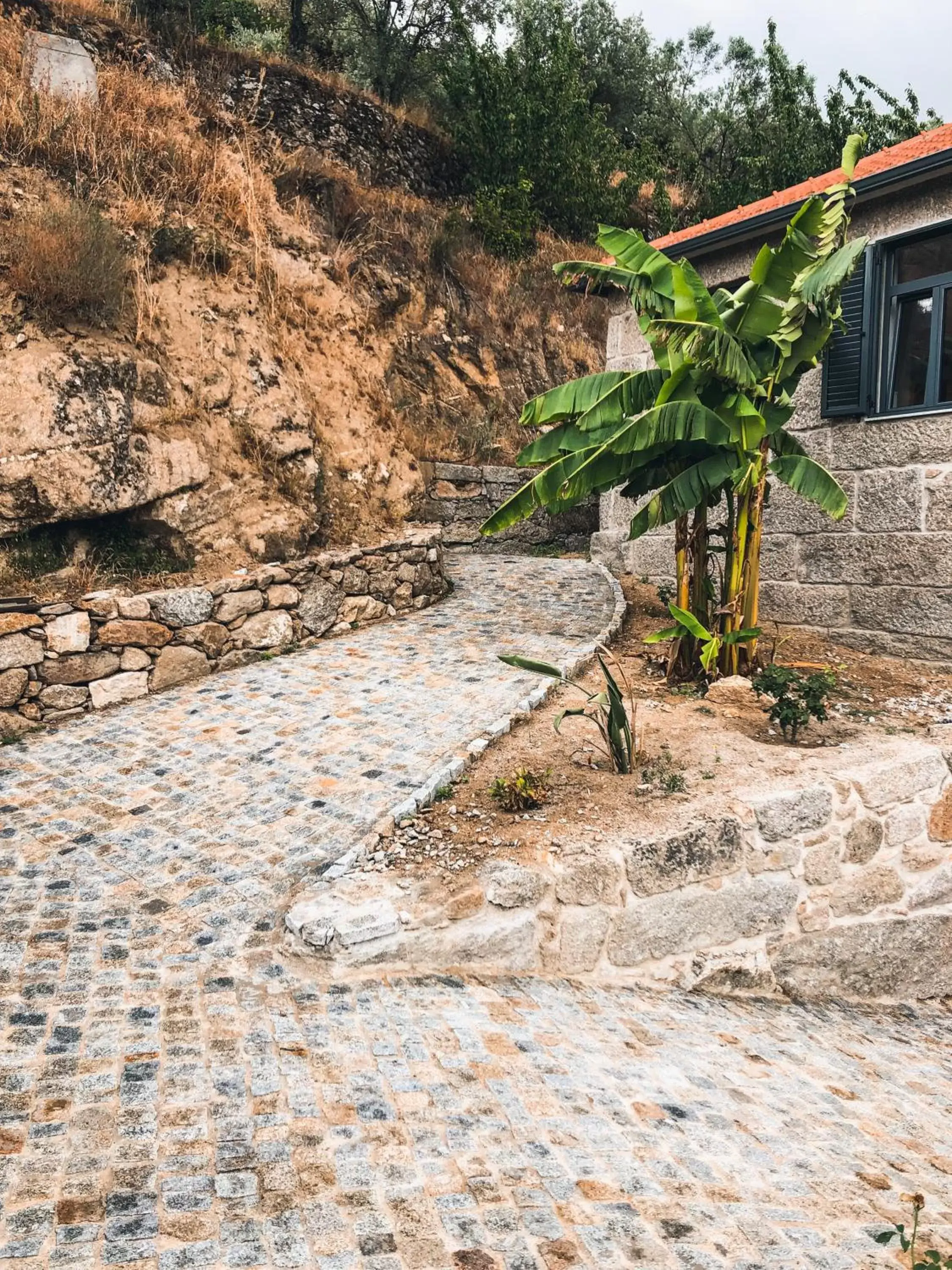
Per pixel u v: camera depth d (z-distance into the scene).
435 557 10.91
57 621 7.41
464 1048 3.93
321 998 4.15
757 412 6.72
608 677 6.12
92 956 4.31
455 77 19.56
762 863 5.63
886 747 6.60
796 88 21.92
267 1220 2.77
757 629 7.69
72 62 11.36
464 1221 2.87
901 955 6.42
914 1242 2.94
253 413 9.74
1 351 8.02
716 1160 3.47
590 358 17.44
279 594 8.96
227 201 11.41
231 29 18.56
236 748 6.78
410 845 5.32
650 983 5.27
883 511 9.05
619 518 12.45
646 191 23.77
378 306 14.06
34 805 5.94
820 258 6.69
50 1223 2.67
